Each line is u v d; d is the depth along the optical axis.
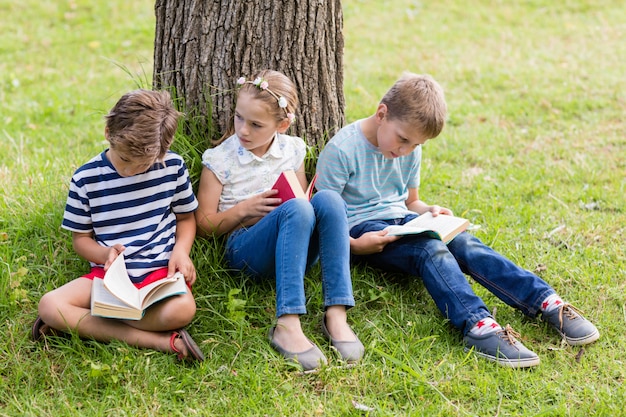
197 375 2.82
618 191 4.60
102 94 6.52
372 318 3.23
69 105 6.27
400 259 3.33
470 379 2.86
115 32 8.28
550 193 4.61
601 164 5.04
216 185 3.37
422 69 7.23
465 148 5.40
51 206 3.69
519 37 8.38
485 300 3.41
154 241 3.11
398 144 3.33
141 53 7.71
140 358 2.84
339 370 2.86
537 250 3.86
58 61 7.41
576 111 6.09
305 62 3.62
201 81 3.59
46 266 3.33
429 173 4.82
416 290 3.46
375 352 3.00
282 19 3.52
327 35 3.66
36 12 8.70
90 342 2.92
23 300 3.10
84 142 5.55
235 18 3.48
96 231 3.08
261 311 3.22
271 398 2.72
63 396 2.69
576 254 3.82
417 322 3.21
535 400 2.78
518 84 6.78
